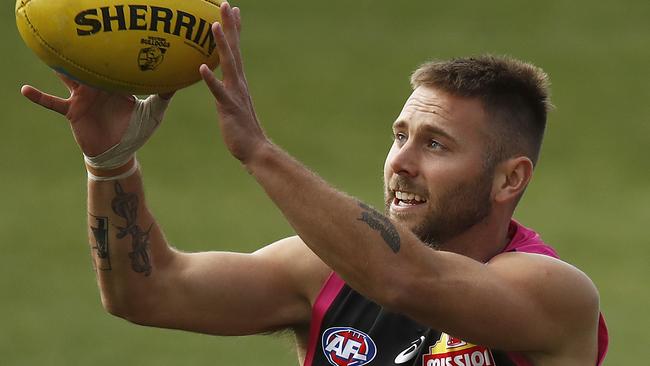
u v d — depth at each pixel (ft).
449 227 47.60
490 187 47.60
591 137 188.14
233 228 148.25
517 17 231.50
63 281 128.67
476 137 46.98
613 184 171.83
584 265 140.46
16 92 193.77
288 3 237.04
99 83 43.24
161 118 46.85
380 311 48.01
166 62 43.01
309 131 185.68
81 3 42.06
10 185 161.58
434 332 47.24
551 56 216.13
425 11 233.96
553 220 157.07
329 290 48.91
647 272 137.90
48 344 110.73
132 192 48.44
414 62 212.64
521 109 47.93
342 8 235.40
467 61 48.08
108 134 46.55
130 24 42.27
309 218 42.01
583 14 233.14
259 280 50.16
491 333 44.37
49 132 181.16
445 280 43.27
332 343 48.32
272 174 42.04
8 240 140.97
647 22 231.50
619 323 120.16
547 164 178.60
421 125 47.01
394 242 42.57
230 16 41.81
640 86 205.87
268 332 51.34
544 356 46.62
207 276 49.73
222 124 41.91
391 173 47.70
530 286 44.80
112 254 48.75
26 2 42.65
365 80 205.16
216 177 167.63
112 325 116.26
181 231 146.30
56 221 148.77
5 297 123.13
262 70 206.80
